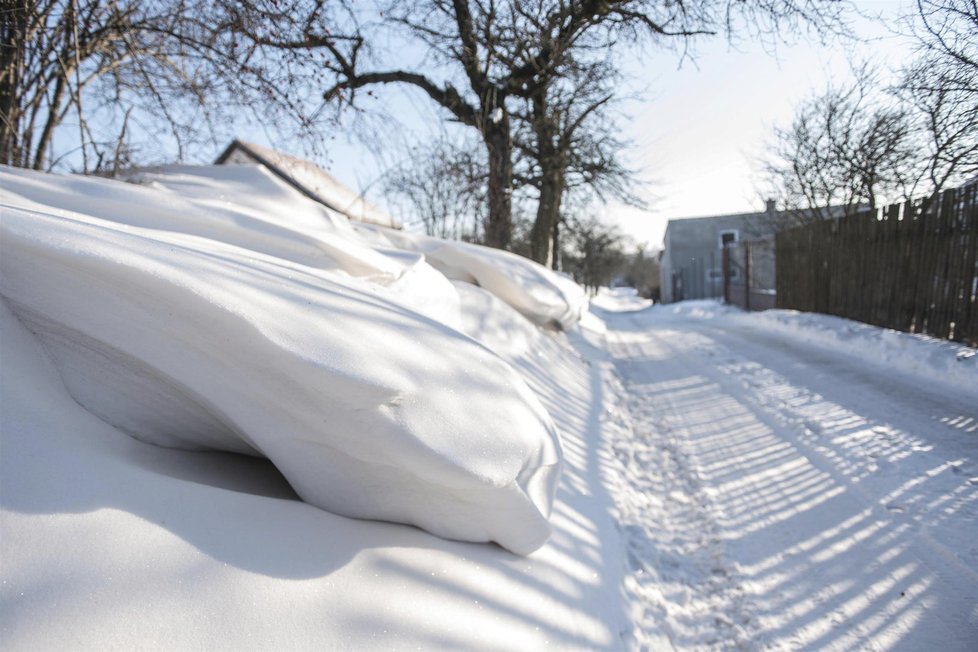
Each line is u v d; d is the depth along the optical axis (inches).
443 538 78.3
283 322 68.7
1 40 173.6
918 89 267.1
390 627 58.9
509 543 83.4
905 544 108.6
